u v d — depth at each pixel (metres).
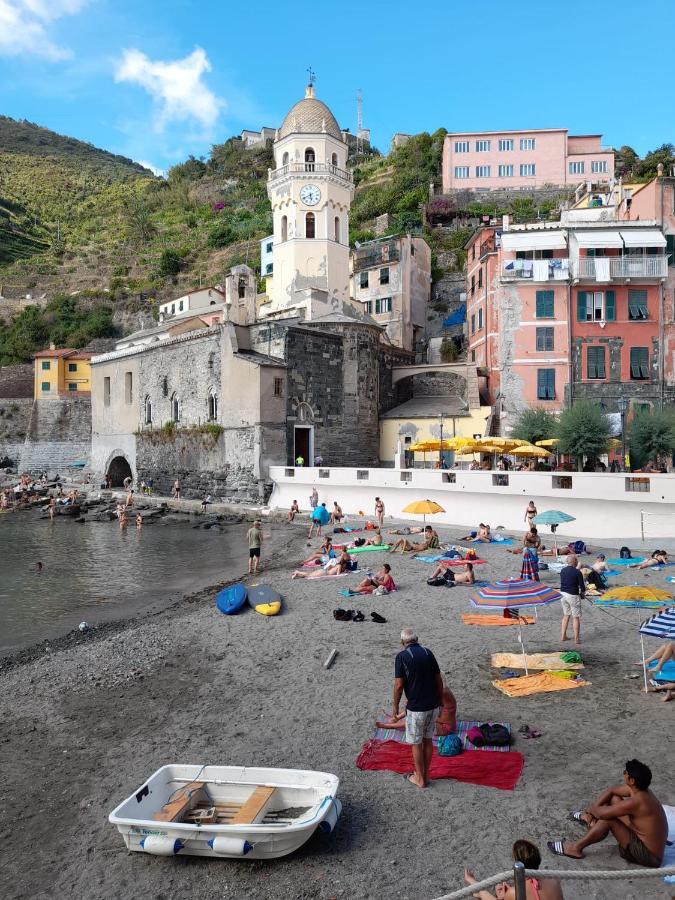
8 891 7.61
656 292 46.25
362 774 9.51
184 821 8.09
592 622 16.98
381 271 67.94
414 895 6.93
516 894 5.12
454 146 93.69
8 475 73.12
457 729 10.52
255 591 21.03
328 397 49.56
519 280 46.72
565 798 8.52
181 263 121.31
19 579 28.14
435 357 63.50
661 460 39.47
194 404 50.94
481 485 32.59
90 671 15.45
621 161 96.06
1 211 157.75
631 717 10.84
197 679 14.52
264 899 7.05
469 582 21.64
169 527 42.59
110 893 7.38
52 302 107.06
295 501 40.81
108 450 62.44
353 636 16.78
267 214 132.00
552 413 44.81
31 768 10.73
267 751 10.56
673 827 7.59
